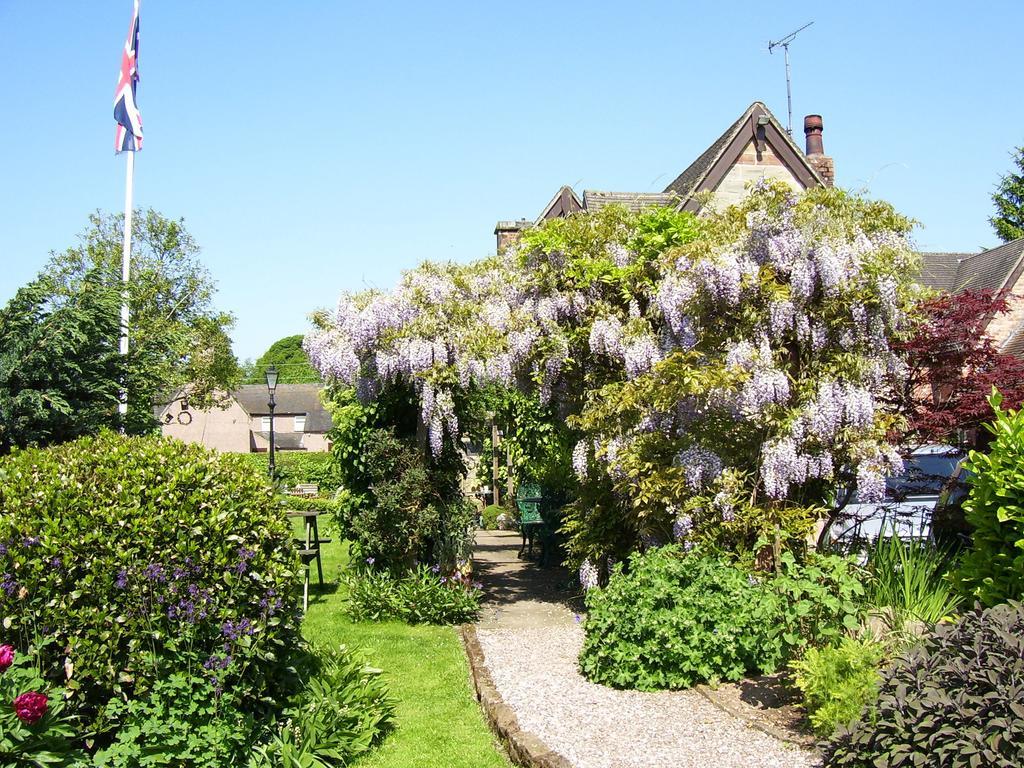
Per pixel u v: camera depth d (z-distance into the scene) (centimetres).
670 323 868
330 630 965
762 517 764
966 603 656
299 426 5956
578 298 1030
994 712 394
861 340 794
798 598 635
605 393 947
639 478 887
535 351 1039
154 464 584
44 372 1107
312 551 1188
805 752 529
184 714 523
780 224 793
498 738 619
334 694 620
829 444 787
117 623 518
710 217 948
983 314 1022
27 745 460
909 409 955
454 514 1080
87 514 536
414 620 1009
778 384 762
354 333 1025
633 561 761
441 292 1053
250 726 546
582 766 528
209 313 3884
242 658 550
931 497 1129
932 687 416
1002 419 627
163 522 547
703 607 669
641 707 638
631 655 682
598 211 1089
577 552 1055
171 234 3894
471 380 1047
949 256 2088
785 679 626
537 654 832
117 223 3841
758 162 1606
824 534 868
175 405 5247
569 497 1254
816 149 1858
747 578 696
